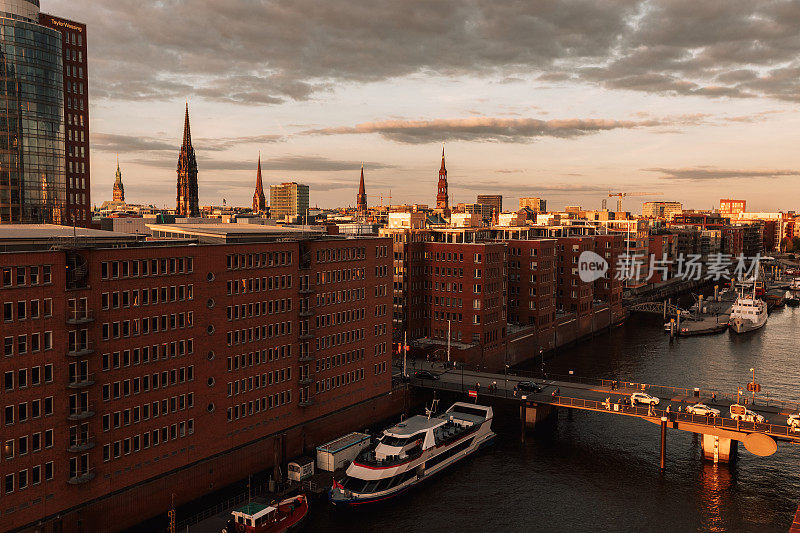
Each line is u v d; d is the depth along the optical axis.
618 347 186.50
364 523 78.38
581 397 109.56
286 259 90.88
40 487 63.47
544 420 112.62
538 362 165.88
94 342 67.69
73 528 66.12
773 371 153.75
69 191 181.12
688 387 138.12
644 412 98.88
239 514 70.44
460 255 145.62
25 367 62.22
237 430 84.31
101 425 68.50
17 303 61.47
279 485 83.75
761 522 78.94
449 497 85.94
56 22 176.50
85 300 66.88
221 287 81.44
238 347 84.06
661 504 83.88
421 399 122.44
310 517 78.94
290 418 92.38
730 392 133.25
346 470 88.75
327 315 98.69
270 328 88.75
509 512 81.81
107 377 69.00
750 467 96.06
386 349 111.94
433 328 151.25
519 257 170.25
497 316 149.75
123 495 70.69
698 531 77.06
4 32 150.62
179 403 76.62
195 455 78.75
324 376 98.44
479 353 143.38
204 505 78.56
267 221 152.75
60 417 65.06
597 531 77.12
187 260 77.12
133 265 71.44
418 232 153.00
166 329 74.88
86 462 67.25
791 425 92.06
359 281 104.88
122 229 124.81
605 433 111.00
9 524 61.03
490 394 110.38
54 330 64.38
